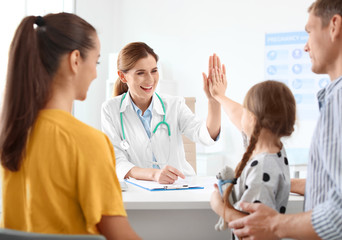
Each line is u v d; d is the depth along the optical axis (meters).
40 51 0.90
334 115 0.87
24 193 0.88
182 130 2.04
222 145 4.13
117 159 1.81
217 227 1.11
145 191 1.41
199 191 1.41
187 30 4.42
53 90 0.92
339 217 0.83
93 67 0.97
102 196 0.87
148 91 1.87
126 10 4.77
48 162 0.86
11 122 0.87
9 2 3.32
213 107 1.80
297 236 0.90
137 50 1.82
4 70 3.22
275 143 1.06
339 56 0.93
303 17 3.87
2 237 0.75
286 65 3.92
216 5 4.27
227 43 4.22
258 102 1.05
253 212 0.96
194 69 4.39
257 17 4.07
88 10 4.41
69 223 0.87
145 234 1.37
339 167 0.85
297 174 3.20
